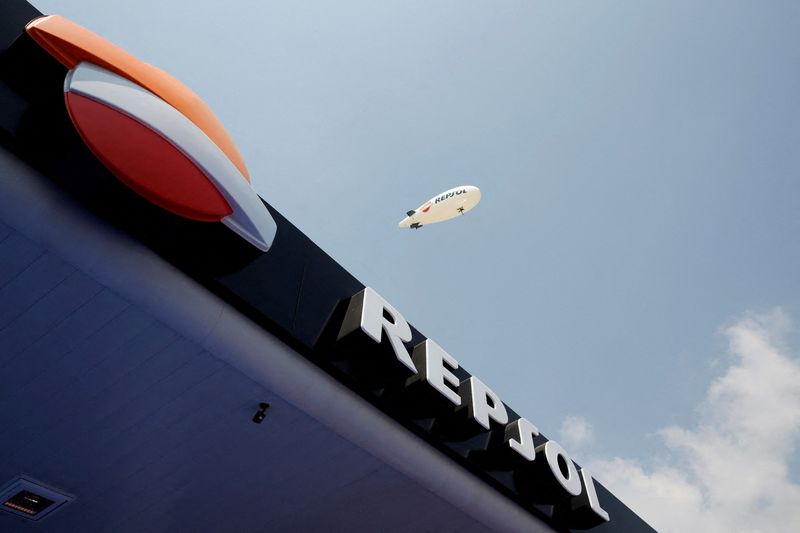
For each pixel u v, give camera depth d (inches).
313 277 513.0
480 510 598.5
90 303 394.3
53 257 374.0
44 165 371.9
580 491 666.8
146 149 379.2
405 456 534.0
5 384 412.8
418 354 568.7
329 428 489.4
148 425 456.1
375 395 513.7
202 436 472.1
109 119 370.6
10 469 456.4
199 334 422.6
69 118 391.5
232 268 446.9
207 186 406.0
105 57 383.9
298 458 503.8
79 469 467.2
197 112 423.2
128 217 398.0
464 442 587.2
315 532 574.6
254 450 490.0
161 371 431.5
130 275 396.5
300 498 534.9
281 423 478.6
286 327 466.0
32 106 379.2
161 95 403.9
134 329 410.0
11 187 359.9
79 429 445.1
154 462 477.4
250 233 440.8
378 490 546.9
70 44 375.2
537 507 657.6
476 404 581.6
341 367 494.3
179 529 536.1
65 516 496.4
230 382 447.8
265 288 465.1
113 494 490.0
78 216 382.6
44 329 397.1
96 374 422.6
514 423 652.7
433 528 604.7
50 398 426.0
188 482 498.0
